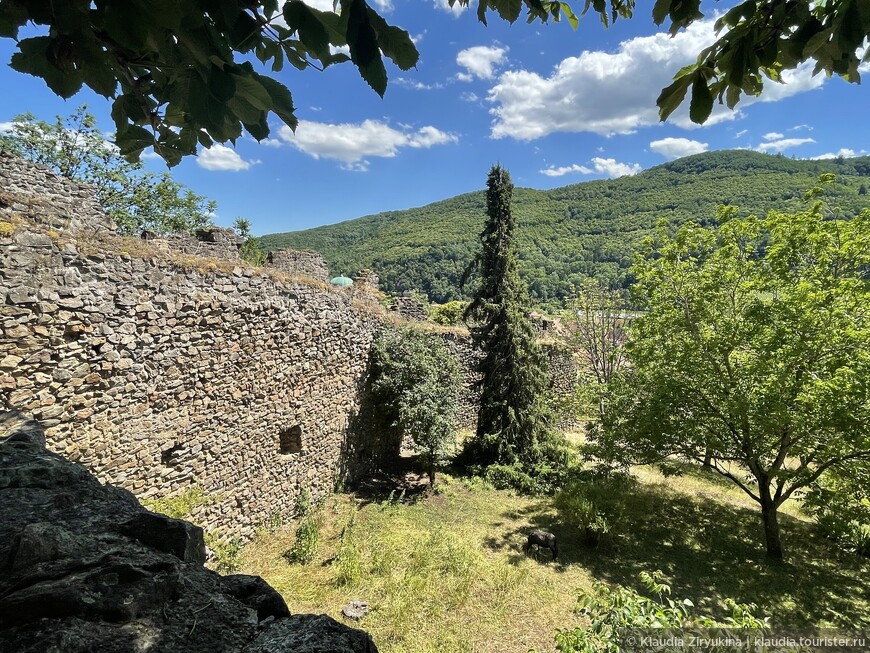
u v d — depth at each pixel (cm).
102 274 568
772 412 839
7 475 200
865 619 737
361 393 1152
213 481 738
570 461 1287
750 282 960
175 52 105
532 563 827
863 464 826
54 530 141
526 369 1266
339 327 1053
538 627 634
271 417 857
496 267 1315
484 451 1298
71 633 104
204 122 114
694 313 1005
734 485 1459
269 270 858
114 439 587
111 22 92
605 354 1823
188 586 132
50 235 523
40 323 505
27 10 96
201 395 711
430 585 699
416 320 1645
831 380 771
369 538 843
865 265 912
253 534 821
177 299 665
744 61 148
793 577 876
